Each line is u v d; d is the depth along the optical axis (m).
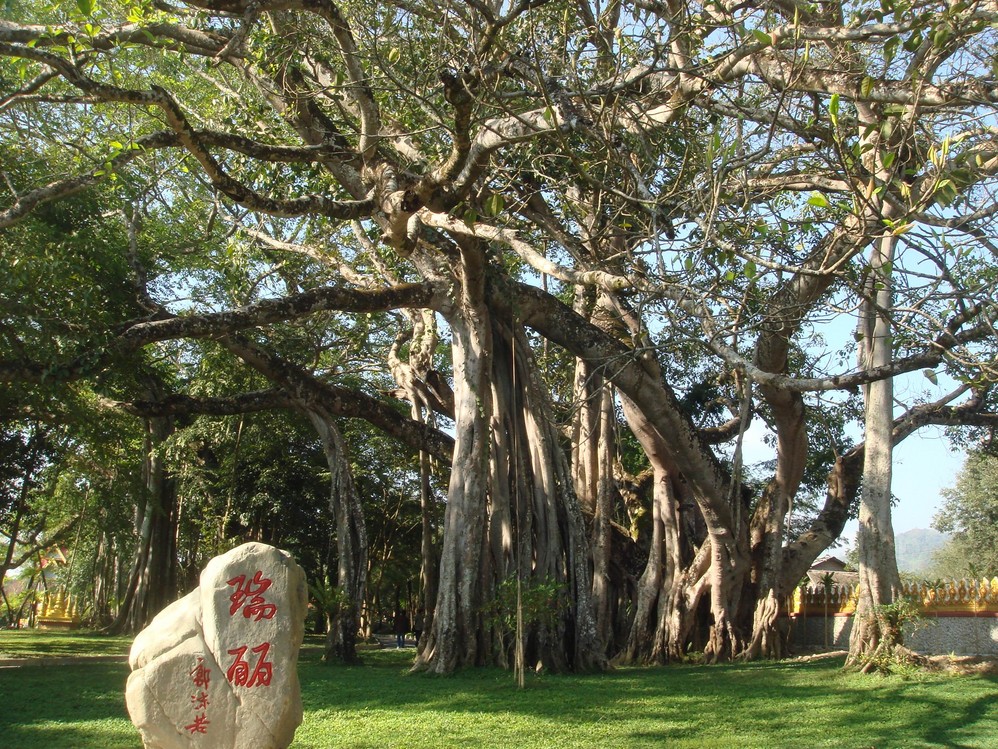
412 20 11.95
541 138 11.62
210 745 6.66
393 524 31.84
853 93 9.30
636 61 11.08
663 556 19.45
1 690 11.86
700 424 22.80
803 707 11.06
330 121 14.23
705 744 8.88
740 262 10.55
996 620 16.00
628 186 10.39
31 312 12.61
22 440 17.72
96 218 15.39
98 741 8.64
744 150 10.86
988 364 7.50
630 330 16.64
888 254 11.51
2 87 11.66
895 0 8.88
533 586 15.33
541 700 11.54
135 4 9.96
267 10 10.91
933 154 6.84
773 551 18.70
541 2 9.91
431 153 13.53
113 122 14.88
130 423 18.77
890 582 14.19
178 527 27.20
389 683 13.23
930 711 10.70
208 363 21.81
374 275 18.34
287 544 28.02
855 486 19.92
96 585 29.41
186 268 19.45
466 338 15.52
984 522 31.73
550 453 15.91
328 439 18.16
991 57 8.49
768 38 7.81
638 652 18.89
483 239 13.65
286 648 6.87
